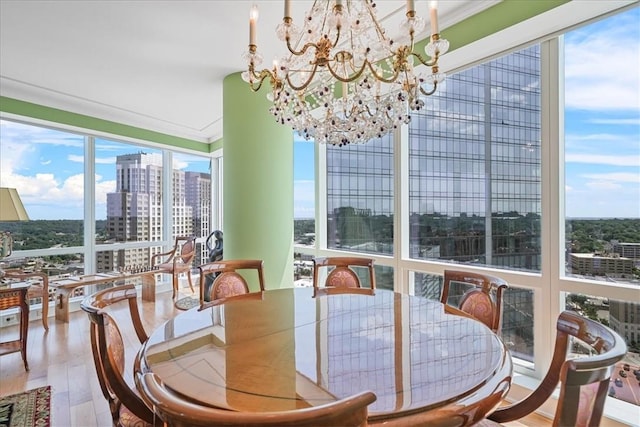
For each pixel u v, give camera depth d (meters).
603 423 1.91
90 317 1.34
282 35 1.55
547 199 2.23
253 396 0.95
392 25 2.56
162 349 1.29
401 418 0.88
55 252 4.35
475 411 0.94
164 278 5.69
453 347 1.30
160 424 1.16
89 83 3.66
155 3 2.29
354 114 1.87
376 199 3.55
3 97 3.76
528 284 2.33
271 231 3.43
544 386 1.32
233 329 1.52
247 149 3.40
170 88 3.82
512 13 2.16
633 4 1.91
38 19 2.46
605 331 1.08
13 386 2.46
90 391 2.39
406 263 3.15
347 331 1.48
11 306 2.68
